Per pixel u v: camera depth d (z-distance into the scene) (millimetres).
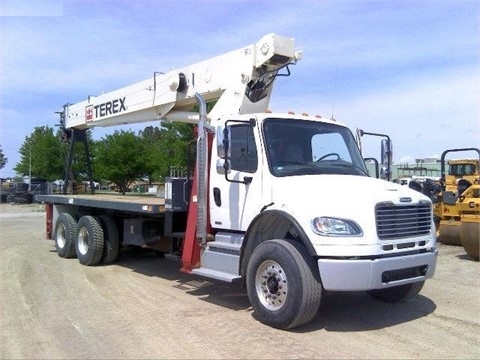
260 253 6035
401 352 5207
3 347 5383
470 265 10688
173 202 8109
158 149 35219
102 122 12258
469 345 5449
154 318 6398
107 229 10234
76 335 5750
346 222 5551
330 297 7594
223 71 8320
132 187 45906
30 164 51812
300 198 5930
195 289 8078
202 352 5176
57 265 10367
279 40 7449
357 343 5477
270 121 6730
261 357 5023
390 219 5773
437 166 30109
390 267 5598
